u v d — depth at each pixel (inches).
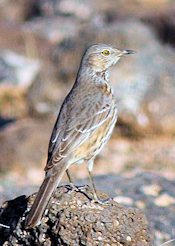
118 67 912.9
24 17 1427.2
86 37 998.4
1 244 416.5
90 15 1363.2
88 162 427.5
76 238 395.5
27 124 828.6
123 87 892.0
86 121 423.8
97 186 616.4
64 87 952.3
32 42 1183.6
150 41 976.3
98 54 460.8
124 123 873.5
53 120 884.6
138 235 405.7
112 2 1422.2
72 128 418.6
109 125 438.0
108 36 977.5
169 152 828.6
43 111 922.7
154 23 1237.7
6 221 418.9
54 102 935.0
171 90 901.2
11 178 743.1
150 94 890.1
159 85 904.3
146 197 596.1
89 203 406.3
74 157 416.2
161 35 1212.5
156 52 954.1
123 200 587.2
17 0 1451.8
